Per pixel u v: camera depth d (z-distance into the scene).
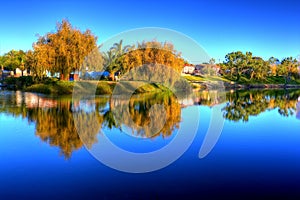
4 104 13.66
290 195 4.03
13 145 6.30
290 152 6.15
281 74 60.75
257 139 7.39
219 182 4.48
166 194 4.04
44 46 22.39
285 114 12.30
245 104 16.69
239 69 55.25
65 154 5.71
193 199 3.90
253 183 4.47
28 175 4.61
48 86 20.84
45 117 9.99
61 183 4.35
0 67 50.12
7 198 3.84
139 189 4.18
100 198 3.87
